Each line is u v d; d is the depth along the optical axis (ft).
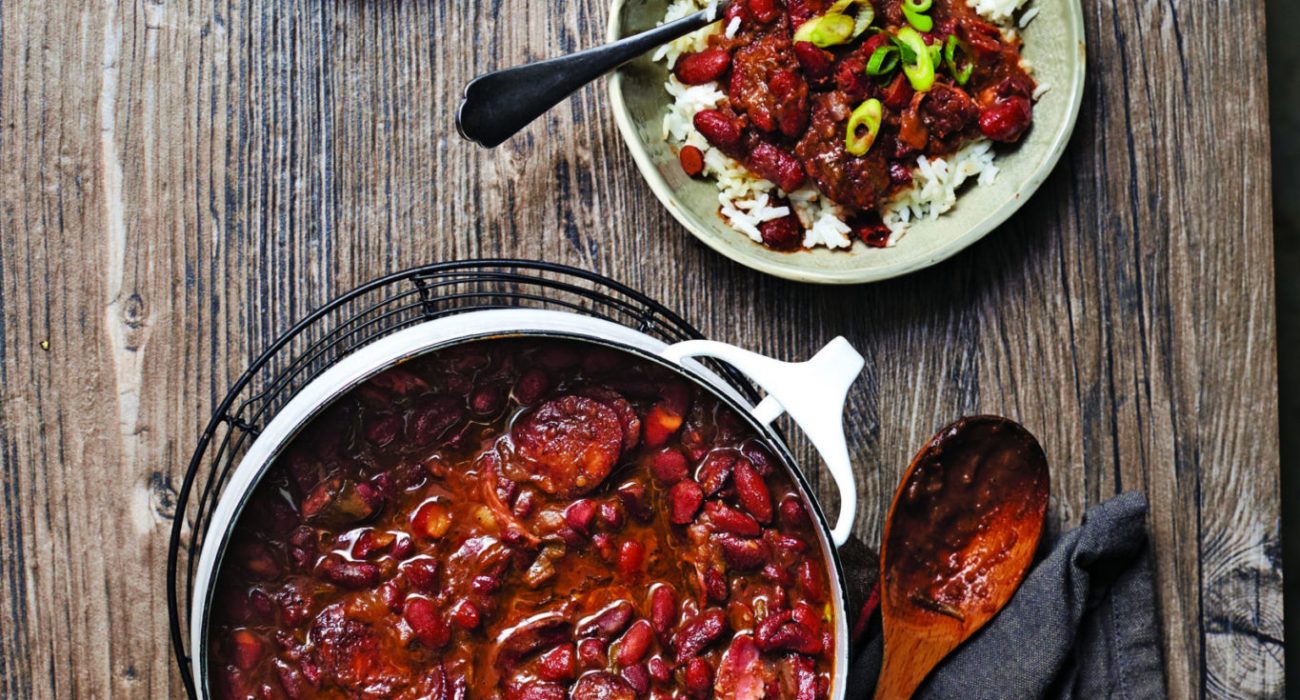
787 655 2.34
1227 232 2.60
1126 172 2.60
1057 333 2.60
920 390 2.59
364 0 2.55
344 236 2.55
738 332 2.58
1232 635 2.59
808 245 2.52
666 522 2.36
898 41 2.43
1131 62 2.59
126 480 2.52
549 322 2.29
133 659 2.51
